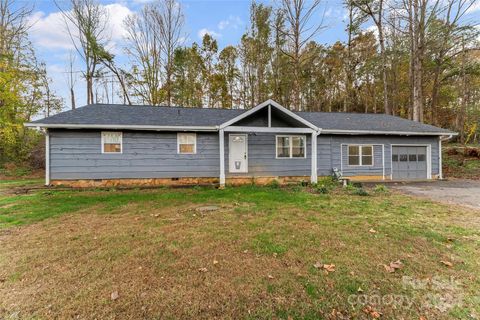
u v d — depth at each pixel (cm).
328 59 2756
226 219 530
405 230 459
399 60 2422
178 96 2650
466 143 2200
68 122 959
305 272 309
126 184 1056
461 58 2084
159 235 433
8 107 1642
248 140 1178
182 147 1118
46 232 454
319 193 862
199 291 271
